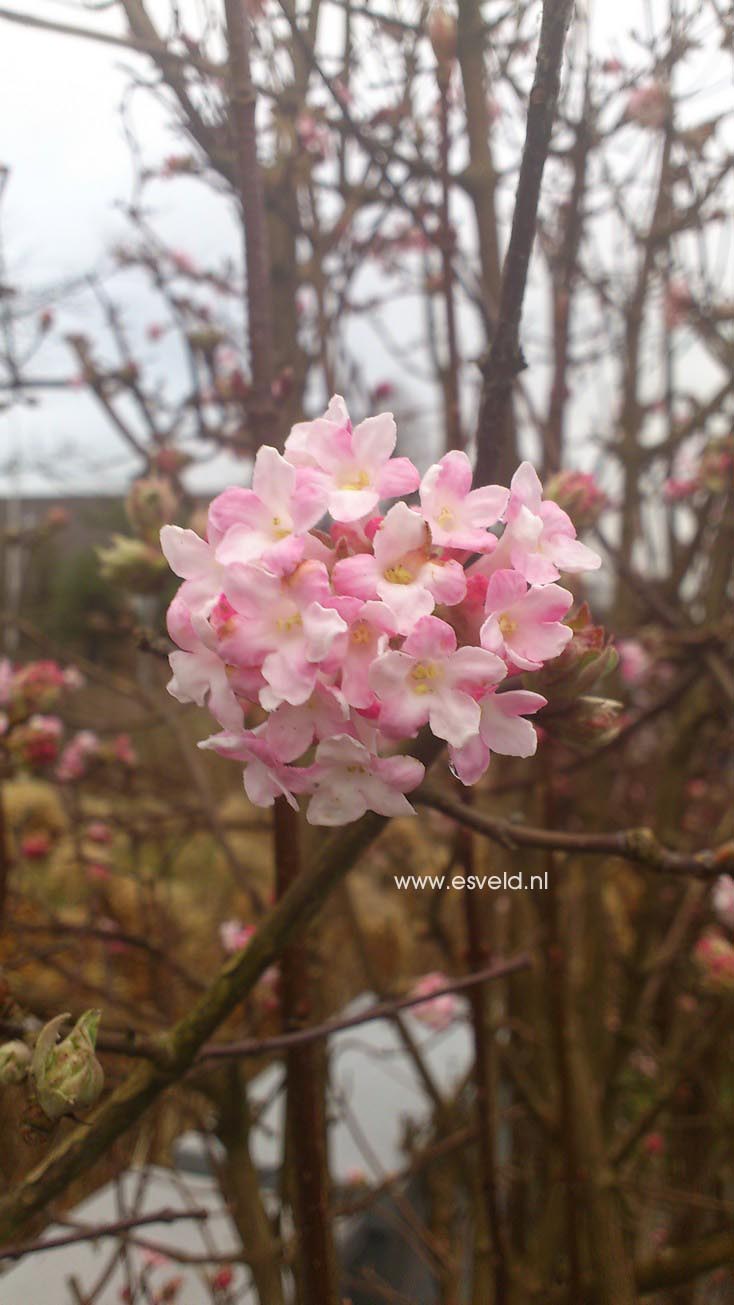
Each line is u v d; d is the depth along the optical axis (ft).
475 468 3.91
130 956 11.18
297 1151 4.95
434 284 9.66
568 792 10.53
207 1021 3.81
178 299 11.71
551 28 3.17
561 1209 8.28
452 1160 10.29
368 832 3.75
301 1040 4.72
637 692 14.07
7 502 20.27
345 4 7.23
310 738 3.14
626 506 11.98
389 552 3.19
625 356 12.12
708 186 9.64
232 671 3.16
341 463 3.37
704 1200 8.11
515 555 3.30
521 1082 9.04
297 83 8.25
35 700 7.82
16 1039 4.03
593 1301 7.12
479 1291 7.87
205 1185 10.02
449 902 11.44
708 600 11.32
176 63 6.18
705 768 13.33
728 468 11.02
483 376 3.80
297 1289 5.66
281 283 8.48
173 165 8.75
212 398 9.69
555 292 9.13
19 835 9.78
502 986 11.59
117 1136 3.76
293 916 3.82
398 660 2.96
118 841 17.97
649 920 11.07
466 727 2.95
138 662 18.92
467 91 7.85
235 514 3.22
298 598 3.02
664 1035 13.33
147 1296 6.48
